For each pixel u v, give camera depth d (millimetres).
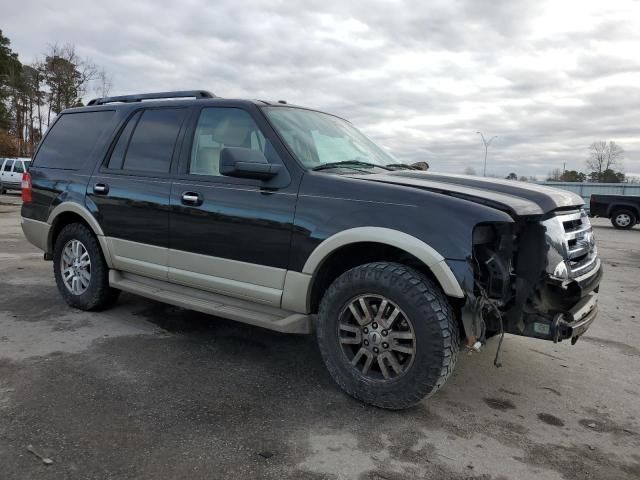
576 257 3469
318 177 3498
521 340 4855
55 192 5188
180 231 4125
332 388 3576
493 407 3432
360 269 3256
